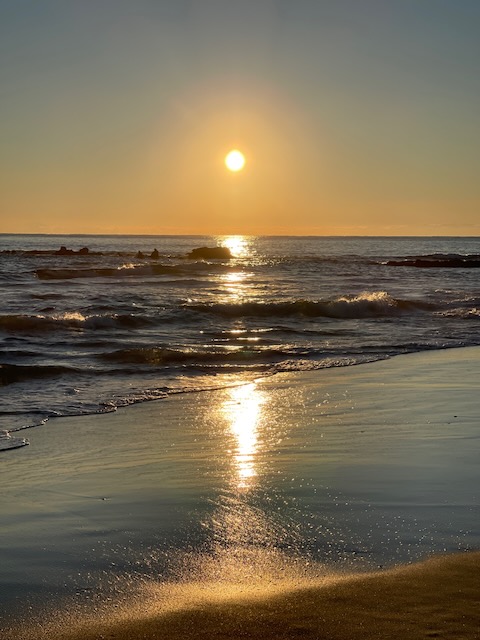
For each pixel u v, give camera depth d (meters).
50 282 37.44
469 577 4.54
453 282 40.72
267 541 5.32
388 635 3.75
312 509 6.04
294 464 7.47
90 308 23.77
